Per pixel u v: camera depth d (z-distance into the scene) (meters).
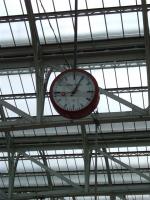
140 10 23.28
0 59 25.41
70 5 23.69
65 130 31.17
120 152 33.50
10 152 32.62
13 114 30.41
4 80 28.50
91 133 31.36
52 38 24.77
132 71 27.11
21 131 31.67
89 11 23.61
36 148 32.44
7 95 29.03
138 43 24.30
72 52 24.83
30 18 23.06
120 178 35.41
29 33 24.91
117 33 24.47
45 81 24.72
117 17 24.08
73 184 31.52
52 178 35.97
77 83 13.97
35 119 24.45
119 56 24.75
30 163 35.09
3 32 25.09
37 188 36.78
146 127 30.45
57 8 23.81
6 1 24.00
